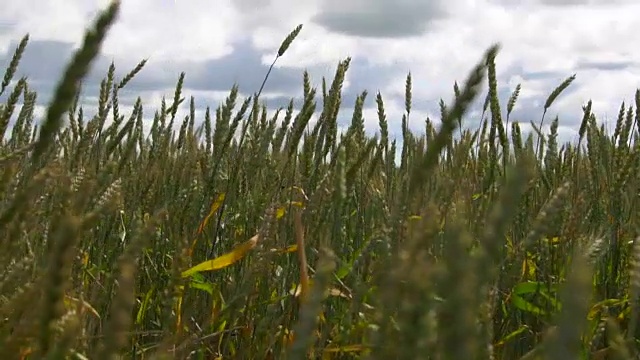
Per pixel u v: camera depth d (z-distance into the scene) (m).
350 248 3.65
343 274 2.82
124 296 1.17
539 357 2.19
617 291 3.99
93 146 4.34
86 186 1.80
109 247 3.78
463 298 0.93
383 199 3.80
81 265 2.97
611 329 1.64
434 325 1.00
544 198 4.39
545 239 3.64
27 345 1.49
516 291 3.32
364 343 2.38
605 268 4.00
